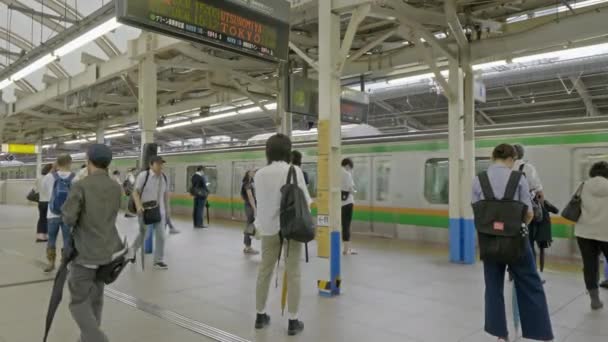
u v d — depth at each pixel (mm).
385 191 10625
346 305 4973
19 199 23328
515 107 15969
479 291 5590
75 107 14844
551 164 8156
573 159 7953
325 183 5430
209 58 9695
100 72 11266
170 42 8250
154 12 5039
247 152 14234
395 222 10383
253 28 6023
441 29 8148
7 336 3953
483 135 8977
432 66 7203
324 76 5527
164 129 25141
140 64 9008
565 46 7559
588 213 4898
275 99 13195
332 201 5461
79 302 3279
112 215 3447
